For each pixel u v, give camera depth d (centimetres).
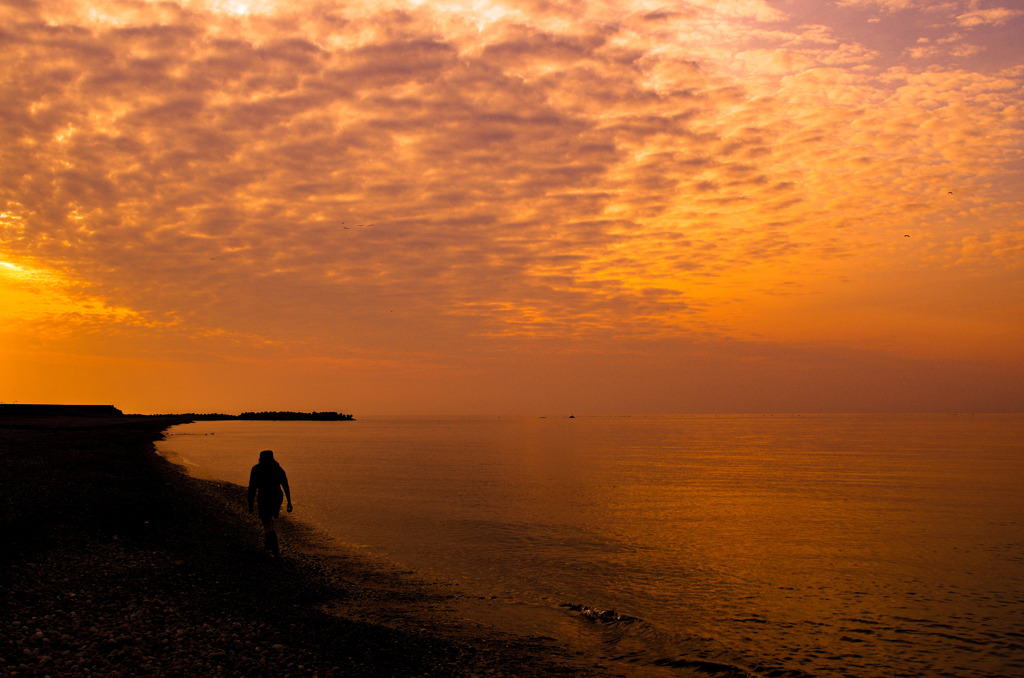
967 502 3566
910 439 12556
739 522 2789
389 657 1059
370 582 1591
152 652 952
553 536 2323
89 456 3788
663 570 1861
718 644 1271
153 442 7600
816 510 3206
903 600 1612
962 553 2203
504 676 1035
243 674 914
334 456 6931
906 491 4078
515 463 6050
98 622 1044
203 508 2408
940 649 1270
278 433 14850
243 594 1331
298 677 923
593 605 1496
